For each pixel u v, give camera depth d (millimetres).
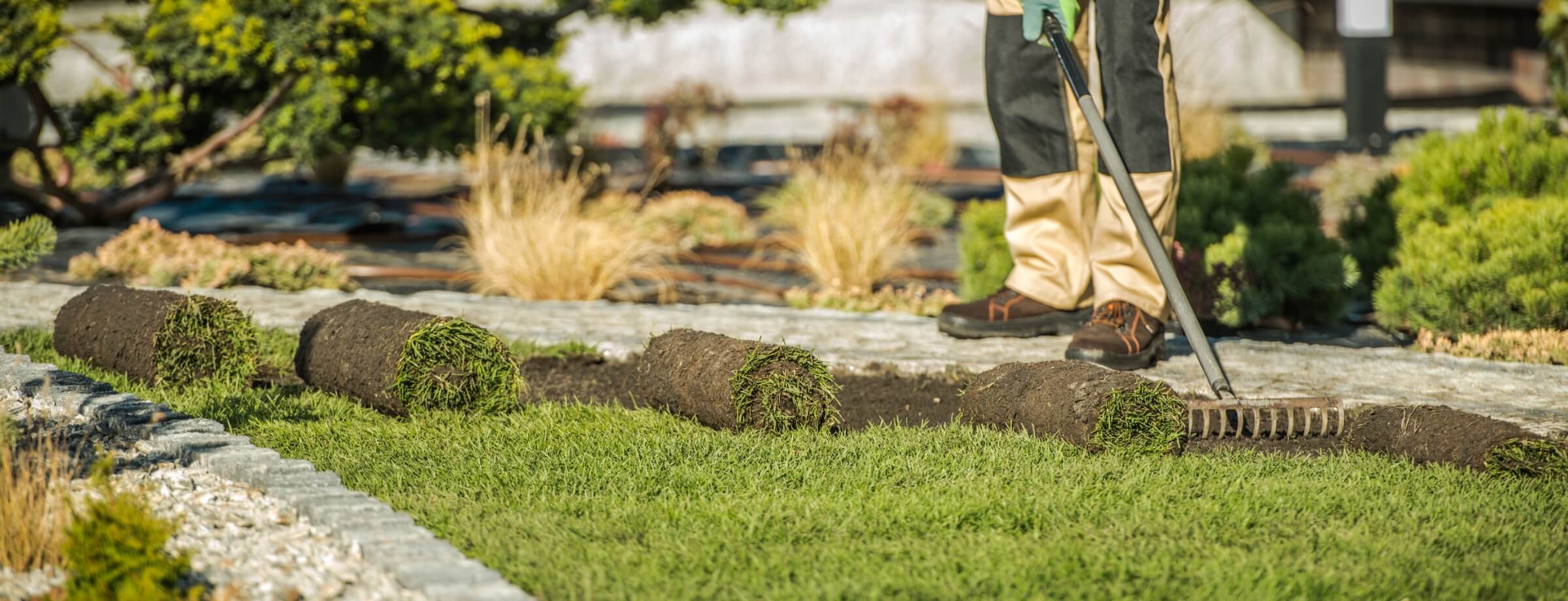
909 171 17188
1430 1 24172
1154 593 3541
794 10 14922
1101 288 6969
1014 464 4887
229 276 9859
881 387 6672
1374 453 5266
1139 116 6785
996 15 7543
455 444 5230
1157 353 6977
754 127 23469
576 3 15359
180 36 12445
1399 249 8734
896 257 10953
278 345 7254
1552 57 11672
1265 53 22797
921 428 5590
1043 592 3551
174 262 9953
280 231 14078
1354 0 17500
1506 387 6379
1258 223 9031
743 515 4180
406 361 5727
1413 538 4012
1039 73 7484
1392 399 6117
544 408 5973
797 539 4023
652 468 4824
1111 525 4164
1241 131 17234
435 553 3795
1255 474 4820
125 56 21078
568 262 9914
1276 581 3580
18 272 10492
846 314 8844
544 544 3908
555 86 14531
